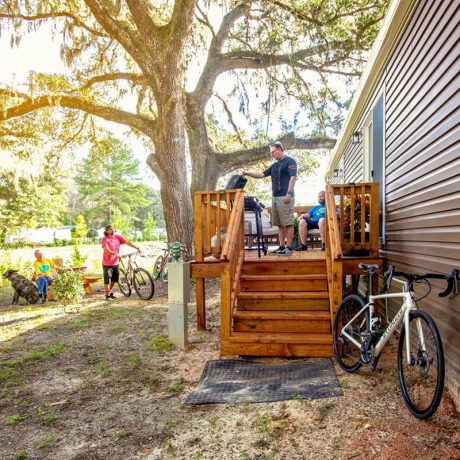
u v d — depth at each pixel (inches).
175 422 132.8
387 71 233.9
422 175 167.5
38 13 493.0
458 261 129.1
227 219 235.6
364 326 163.2
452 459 100.3
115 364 196.4
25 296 386.9
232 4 602.5
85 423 137.5
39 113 628.4
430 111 157.4
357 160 358.6
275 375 167.5
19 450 122.3
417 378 135.9
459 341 126.5
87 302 375.9
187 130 645.3
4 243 1439.5
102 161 824.3
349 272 210.1
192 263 234.4
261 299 213.0
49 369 194.7
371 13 565.3
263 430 122.6
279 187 256.5
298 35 578.2
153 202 2682.1
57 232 1878.7
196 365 187.0
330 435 117.5
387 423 121.0
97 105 556.1
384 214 238.4
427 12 161.8
